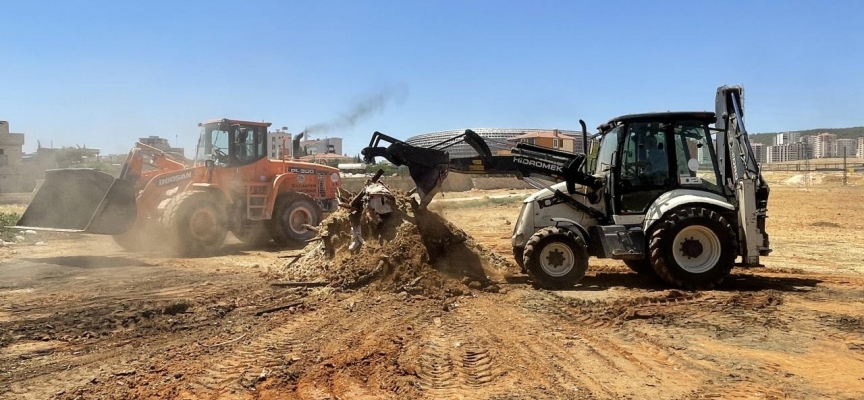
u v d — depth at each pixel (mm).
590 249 9031
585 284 9141
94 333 6297
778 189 42688
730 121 9133
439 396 4641
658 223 8680
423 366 5316
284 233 14641
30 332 6312
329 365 5320
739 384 4898
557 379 5023
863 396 4637
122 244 13625
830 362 5441
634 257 8805
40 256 12547
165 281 9367
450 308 7488
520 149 10086
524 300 7938
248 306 7578
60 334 6266
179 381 4926
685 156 9117
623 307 7441
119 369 5219
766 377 5055
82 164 35875
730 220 8812
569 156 9797
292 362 5410
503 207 27422
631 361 5496
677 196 8773
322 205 16047
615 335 6340
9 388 4766
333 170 16312
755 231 8578
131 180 12398
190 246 12773
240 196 14133
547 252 8781
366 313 7188
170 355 5594
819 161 114188
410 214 9320
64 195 12242
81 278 9688
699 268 8570
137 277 9773
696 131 9141
